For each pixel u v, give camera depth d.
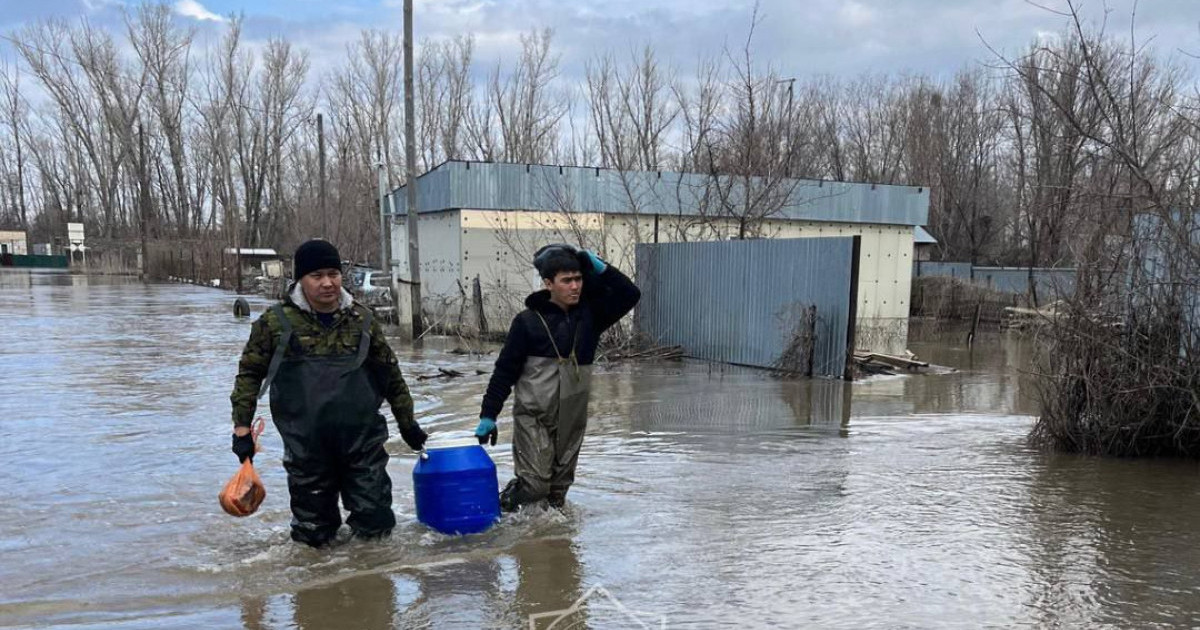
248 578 4.12
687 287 14.65
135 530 4.86
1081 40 8.72
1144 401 6.73
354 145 47.09
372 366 4.63
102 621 3.63
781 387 11.09
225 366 12.29
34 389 10.08
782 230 18.86
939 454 6.95
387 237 26.38
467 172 17.22
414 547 4.56
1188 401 6.66
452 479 4.75
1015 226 37.00
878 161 43.12
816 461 6.65
